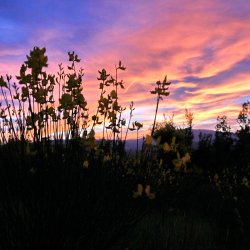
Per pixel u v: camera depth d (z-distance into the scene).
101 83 3.87
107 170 3.54
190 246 4.48
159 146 3.31
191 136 17.25
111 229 3.13
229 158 15.23
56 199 2.84
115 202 3.22
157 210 4.96
